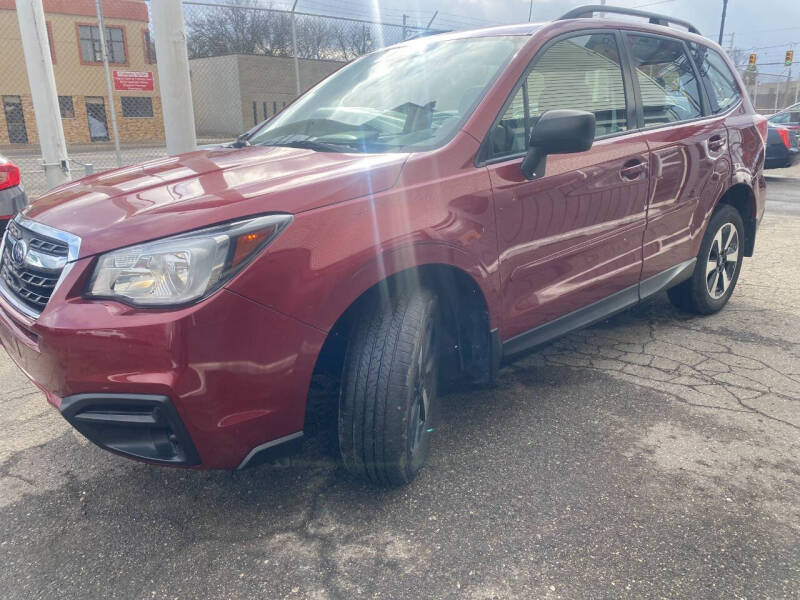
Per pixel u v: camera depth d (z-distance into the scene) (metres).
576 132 2.34
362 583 1.86
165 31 5.25
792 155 12.30
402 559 1.96
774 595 1.78
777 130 12.28
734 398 3.00
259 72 25.42
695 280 3.93
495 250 2.44
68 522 2.17
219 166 2.39
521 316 2.64
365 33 12.04
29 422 2.91
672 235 3.51
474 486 2.32
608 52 3.19
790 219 8.12
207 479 2.41
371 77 3.10
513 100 2.63
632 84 3.27
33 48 7.17
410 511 2.19
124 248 1.83
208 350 1.78
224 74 25.56
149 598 1.83
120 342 1.77
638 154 3.13
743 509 2.17
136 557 2.00
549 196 2.65
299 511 2.21
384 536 2.06
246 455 1.94
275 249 1.86
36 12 7.11
